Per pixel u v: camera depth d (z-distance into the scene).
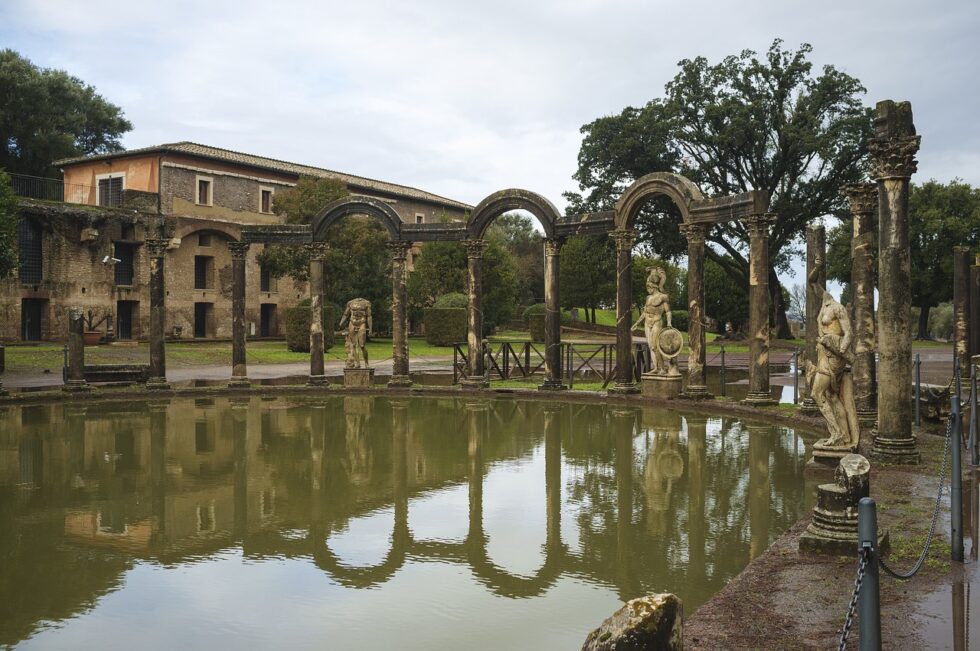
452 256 64.62
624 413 21.47
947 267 62.09
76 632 6.95
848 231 64.38
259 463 14.61
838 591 6.93
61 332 48.25
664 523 10.27
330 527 10.37
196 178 57.19
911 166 12.54
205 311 56.78
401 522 10.59
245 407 23.27
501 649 6.56
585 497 11.83
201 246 55.75
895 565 7.60
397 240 28.00
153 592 7.98
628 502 11.46
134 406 23.47
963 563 7.64
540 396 25.45
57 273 48.12
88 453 15.56
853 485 8.12
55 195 58.78
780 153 48.53
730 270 53.69
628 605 4.70
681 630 4.74
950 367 32.84
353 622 7.18
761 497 11.59
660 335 23.92
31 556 9.16
